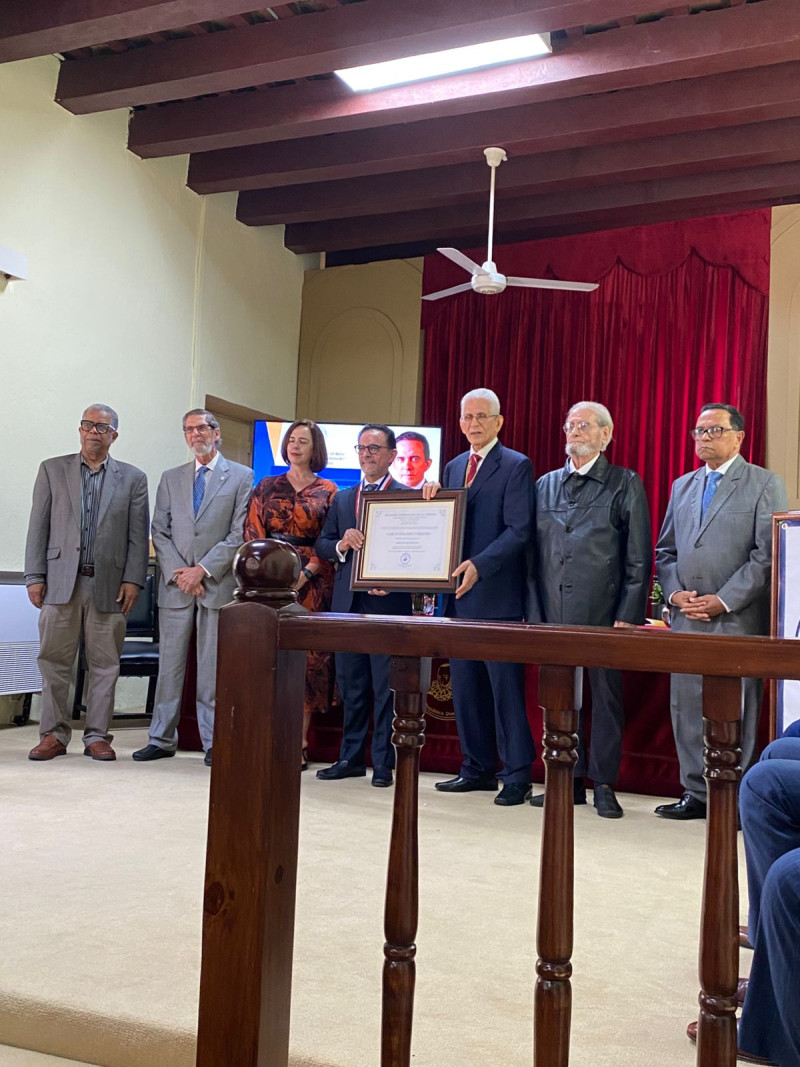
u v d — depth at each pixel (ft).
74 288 19.03
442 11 16.19
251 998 4.01
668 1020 5.37
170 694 14.26
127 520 14.53
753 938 5.14
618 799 12.62
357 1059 4.73
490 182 22.24
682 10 16.94
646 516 12.41
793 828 5.01
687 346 23.47
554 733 3.78
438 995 5.57
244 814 4.10
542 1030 3.68
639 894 7.89
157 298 21.40
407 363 26.23
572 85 17.90
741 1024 4.26
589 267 24.49
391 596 13.11
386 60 16.93
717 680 3.61
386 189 23.06
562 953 3.70
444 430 25.04
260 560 4.23
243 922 4.06
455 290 20.65
